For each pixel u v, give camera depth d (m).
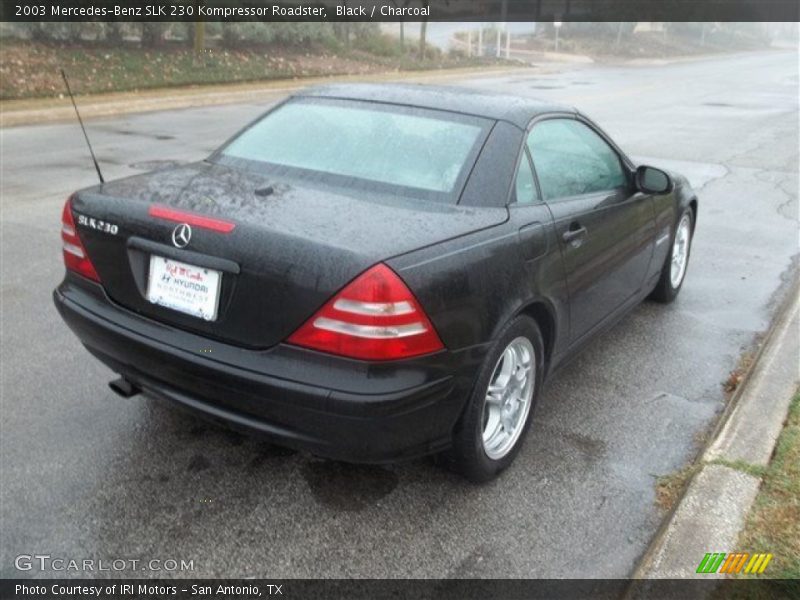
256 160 3.71
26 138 12.29
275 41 26.73
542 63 41.75
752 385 4.19
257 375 2.82
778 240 7.74
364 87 4.14
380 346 2.71
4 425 3.76
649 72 37.72
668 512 3.27
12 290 5.55
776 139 14.62
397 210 3.15
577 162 4.09
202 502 3.24
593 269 3.99
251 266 2.83
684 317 5.61
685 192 5.64
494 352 3.15
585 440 3.87
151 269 3.10
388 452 2.92
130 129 13.61
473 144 3.50
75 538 3.01
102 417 3.87
